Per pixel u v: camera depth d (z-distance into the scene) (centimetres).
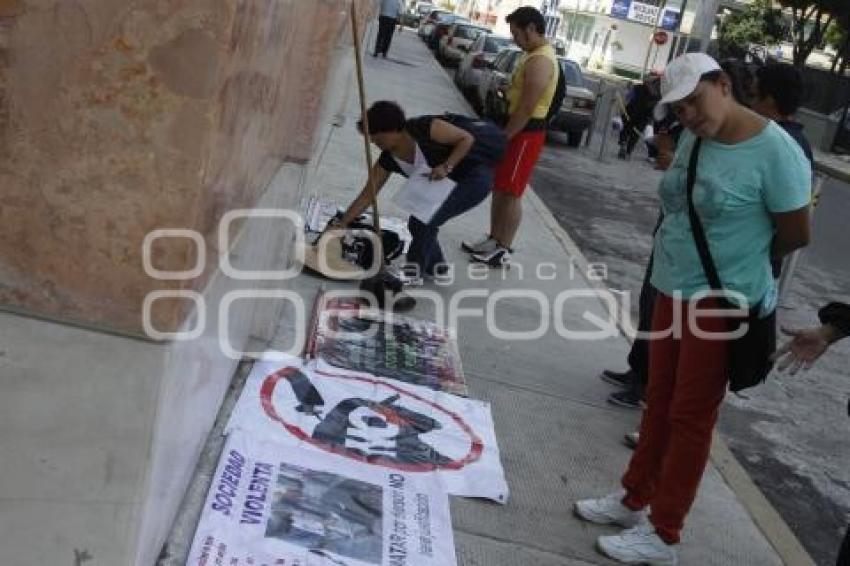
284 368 407
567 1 5928
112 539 208
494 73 1728
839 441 553
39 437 201
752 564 361
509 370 493
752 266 305
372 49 2305
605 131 1576
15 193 187
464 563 309
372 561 288
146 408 200
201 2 177
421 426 390
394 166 568
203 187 189
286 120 332
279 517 296
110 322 195
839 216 1540
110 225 189
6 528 207
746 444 525
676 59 299
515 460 394
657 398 341
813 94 3186
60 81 182
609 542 332
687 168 312
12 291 192
